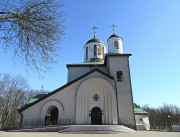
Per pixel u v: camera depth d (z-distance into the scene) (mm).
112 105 20484
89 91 21641
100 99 21344
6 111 38781
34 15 8617
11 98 39906
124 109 20766
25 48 8938
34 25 8711
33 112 20859
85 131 15844
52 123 20219
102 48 31453
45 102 21156
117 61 23672
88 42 31734
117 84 22203
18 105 42094
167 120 55281
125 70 23062
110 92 21125
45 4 8805
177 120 57094
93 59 29922
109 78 22234
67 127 17000
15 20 8383
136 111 27500
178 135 14117
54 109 22219
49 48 9305
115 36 27953
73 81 21875
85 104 20797
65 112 20469
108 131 15695
